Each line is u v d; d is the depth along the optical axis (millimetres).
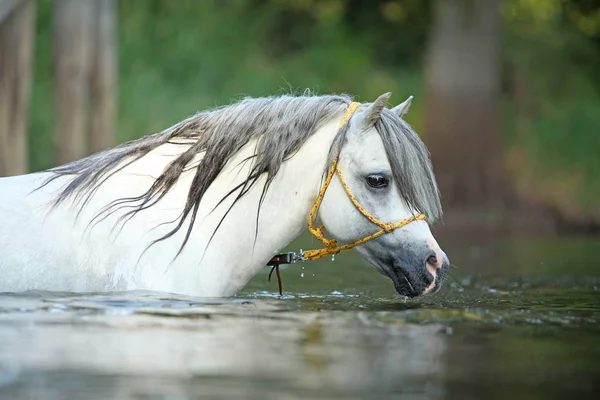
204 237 9883
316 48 38219
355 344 7883
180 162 10000
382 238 9969
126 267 9680
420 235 9938
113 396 6332
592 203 32031
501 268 16734
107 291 9656
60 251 9672
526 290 12695
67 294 9516
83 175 10000
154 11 35562
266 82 34750
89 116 26609
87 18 26219
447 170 31359
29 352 7367
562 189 32656
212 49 35375
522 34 38938
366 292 12117
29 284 9586
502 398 6547
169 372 6949
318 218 10273
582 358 7637
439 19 31906
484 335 8398
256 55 36375
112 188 9938
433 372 7129
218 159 9938
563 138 34500
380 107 9742
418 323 8805
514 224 29828
